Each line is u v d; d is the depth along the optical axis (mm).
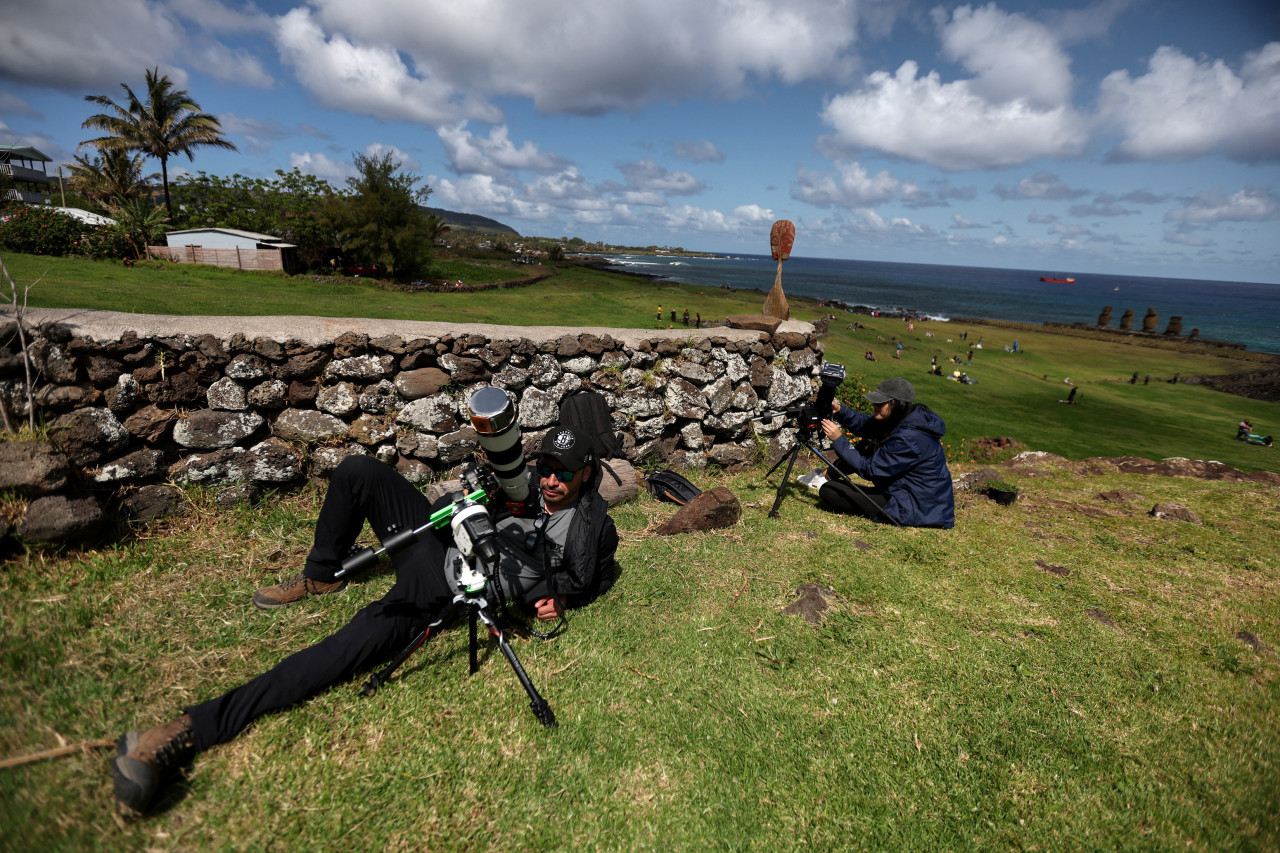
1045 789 2180
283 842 1724
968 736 2424
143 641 2457
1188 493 6527
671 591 3412
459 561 2512
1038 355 60625
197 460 3537
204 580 2975
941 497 4742
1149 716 2611
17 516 2736
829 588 3609
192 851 1657
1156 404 41656
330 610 2828
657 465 5578
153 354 3420
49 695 2059
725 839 1894
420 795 1938
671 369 5559
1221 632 3385
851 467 4832
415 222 35375
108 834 1645
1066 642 3156
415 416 4223
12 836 1557
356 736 2141
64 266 20469
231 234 29938
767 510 4938
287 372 3816
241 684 2301
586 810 1957
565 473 2678
